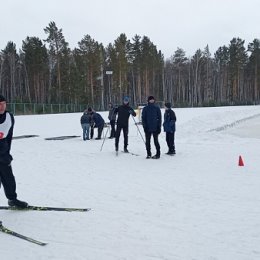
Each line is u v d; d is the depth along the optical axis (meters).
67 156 12.01
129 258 4.17
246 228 5.13
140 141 16.28
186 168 9.82
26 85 68.31
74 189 7.45
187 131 21.77
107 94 79.88
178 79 91.56
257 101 82.00
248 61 87.31
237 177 8.59
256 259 4.14
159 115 11.38
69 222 5.40
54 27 60.47
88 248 4.46
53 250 4.40
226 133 22.48
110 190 7.37
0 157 5.52
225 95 88.69
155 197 6.82
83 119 17.47
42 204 6.38
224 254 4.27
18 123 29.95
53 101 64.00
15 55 76.75
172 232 4.99
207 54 93.56
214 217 5.62
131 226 5.23
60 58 61.16
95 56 65.06
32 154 12.49
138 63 71.81
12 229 5.12
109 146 14.68
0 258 4.18
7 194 5.83
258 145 14.95
